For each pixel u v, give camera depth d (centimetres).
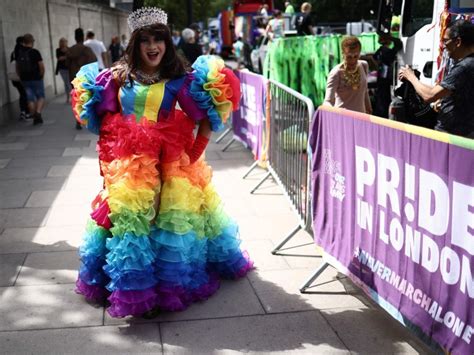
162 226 345
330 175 370
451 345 258
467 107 428
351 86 562
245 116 761
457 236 249
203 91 352
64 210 569
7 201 600
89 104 357
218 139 927
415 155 273
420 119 611
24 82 1127
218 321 352
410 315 288
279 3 3947
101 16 2620
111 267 340
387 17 885
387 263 308
